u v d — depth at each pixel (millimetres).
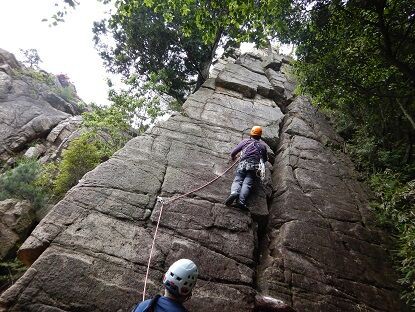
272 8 5762
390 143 8211
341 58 6215
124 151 5703
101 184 4809
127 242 4125
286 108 10523
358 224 5953
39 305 3287
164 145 6281
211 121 7809
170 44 11328
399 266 5320
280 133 8844
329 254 5078
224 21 5559
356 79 6406
